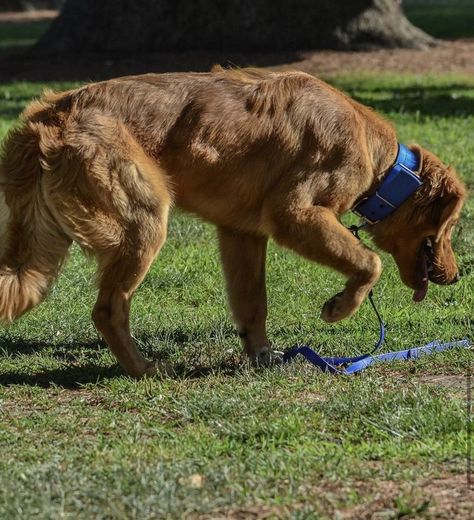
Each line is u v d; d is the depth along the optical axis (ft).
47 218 35.09
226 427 30.42
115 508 24.50
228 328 43.11
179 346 40.86
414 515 24.59
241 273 38.91
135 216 34.86
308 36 135.54
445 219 38.11
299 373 36.63
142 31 134.00
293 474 26.66
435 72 124.57
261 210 36.73
